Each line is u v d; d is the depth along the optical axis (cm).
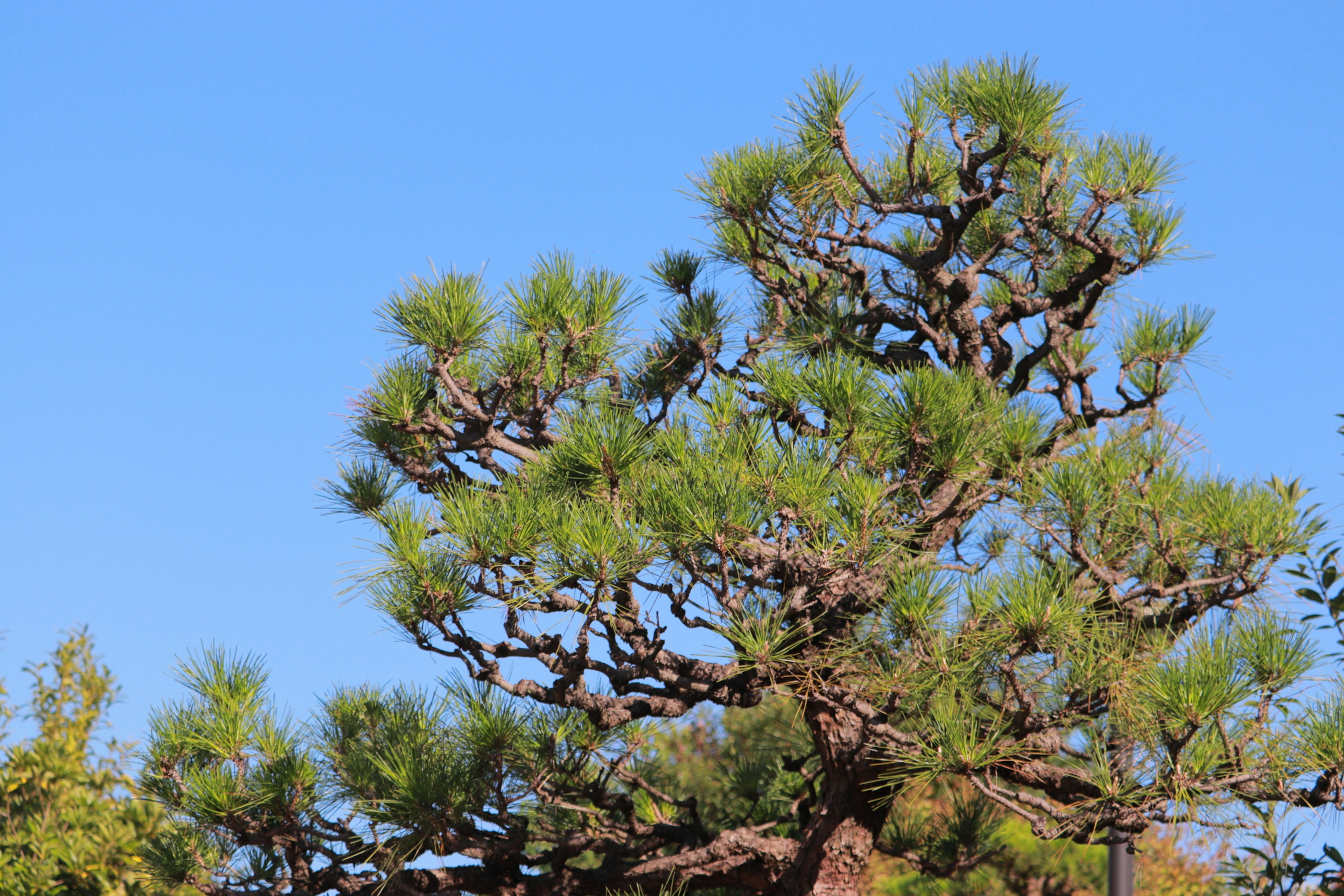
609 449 398
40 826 680
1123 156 502
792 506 385
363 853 456
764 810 599
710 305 537
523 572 395
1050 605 361
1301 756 352
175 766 439
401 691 521
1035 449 448
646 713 433
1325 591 438
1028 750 407
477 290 454
